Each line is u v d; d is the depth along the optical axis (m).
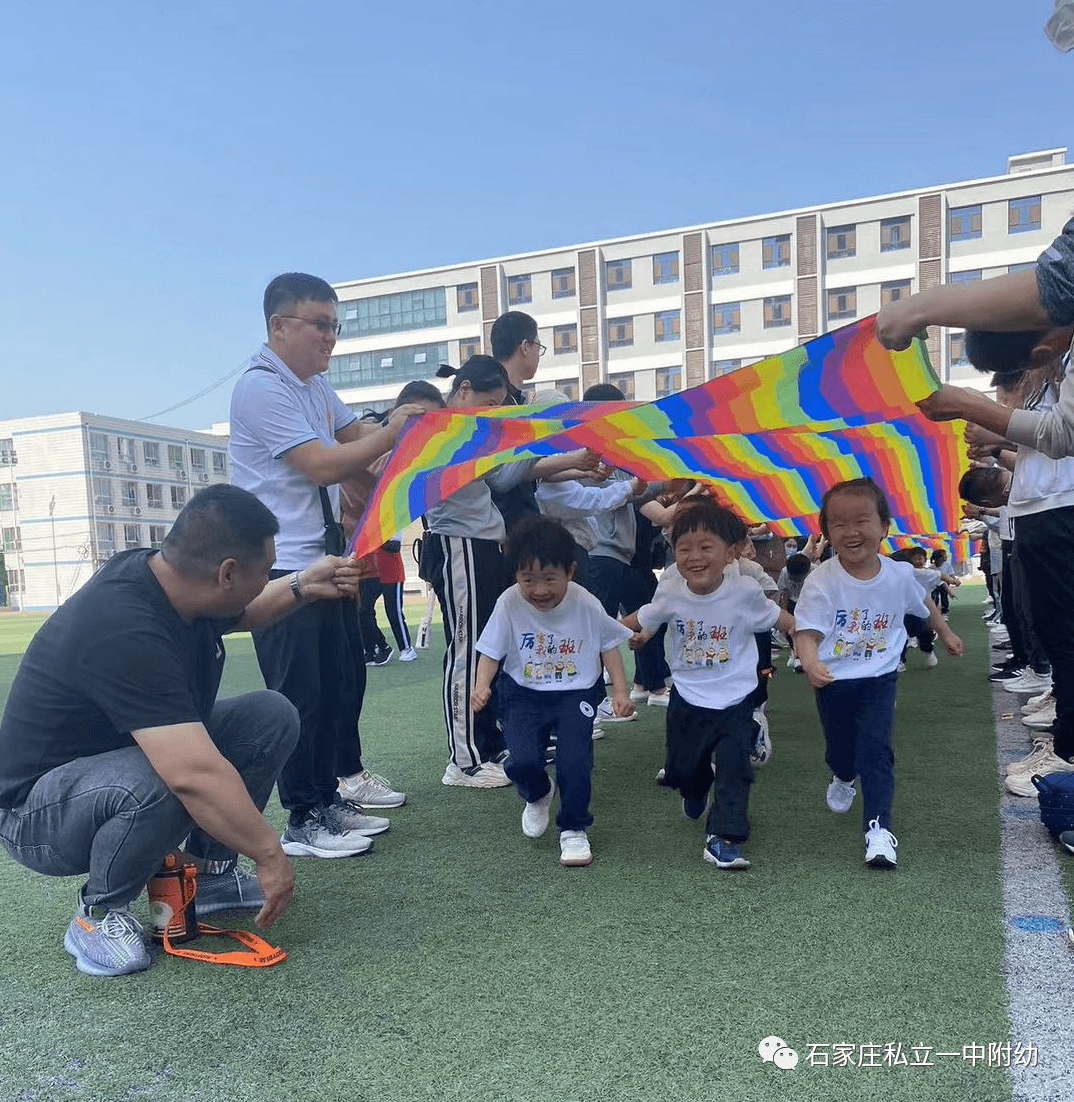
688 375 35.50
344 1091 1.69
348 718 3.59
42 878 3.06
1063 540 2.89
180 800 2.15
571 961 2.19
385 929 2.43
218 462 55.22
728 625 3.08
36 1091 1.72
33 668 2.25
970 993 1.96
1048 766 3.44
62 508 47.22
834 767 3.22
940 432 3.39
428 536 3.89
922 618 3.16
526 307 38.19
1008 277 1.94
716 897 2.57
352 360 41.53
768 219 34.47
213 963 2.26
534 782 3.16
